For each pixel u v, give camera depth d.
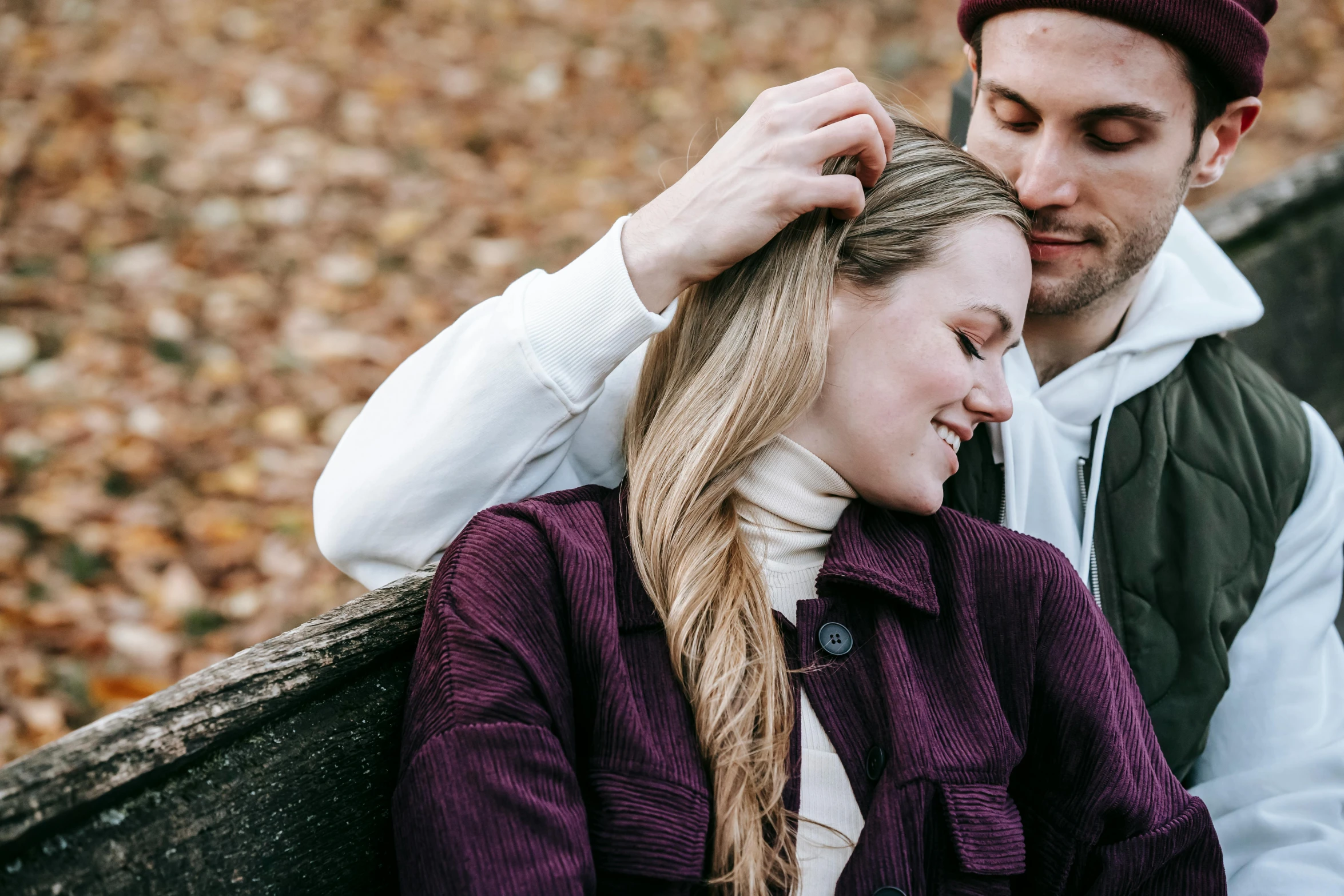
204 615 2.60
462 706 1.05
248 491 2.87
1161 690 1.52
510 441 1.26
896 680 1.17
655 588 1.19
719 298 1.27
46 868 0.84
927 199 1.22
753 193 1.18
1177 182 1.44
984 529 1.27
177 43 4.24
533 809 1.01
